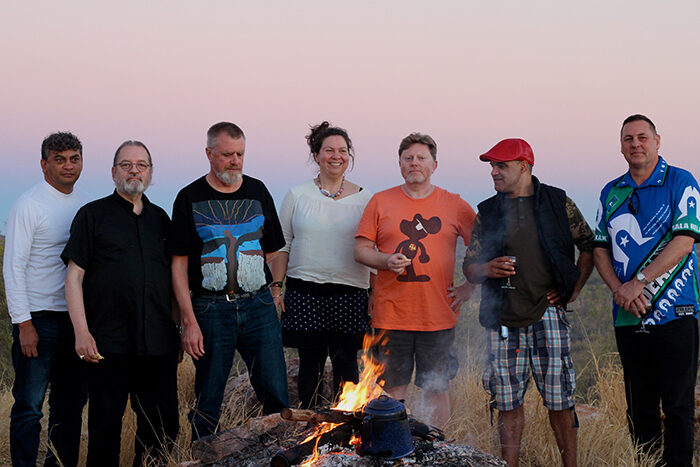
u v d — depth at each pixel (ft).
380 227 14.74
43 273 13.25
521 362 13.21
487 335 13.56
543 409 15.53
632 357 14.16
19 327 12.98
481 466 9.92
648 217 13.83
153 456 13.51
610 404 16.98
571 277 13.01
